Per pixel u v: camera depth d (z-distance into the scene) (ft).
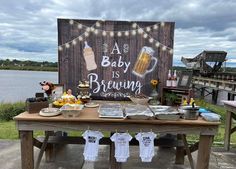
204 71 84.38
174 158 11.03
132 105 9.13
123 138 7.63
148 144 7.63
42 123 7.64
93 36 10.37
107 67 10.53
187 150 8.70
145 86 10.57
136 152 11.65
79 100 9.27
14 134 14.87
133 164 10.32
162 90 9.84
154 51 10.43
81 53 10.44
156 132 7.75
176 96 9.54
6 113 22.50
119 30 10.34
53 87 9.44
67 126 7.66
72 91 10.55
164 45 10.39
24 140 7.80
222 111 27.22
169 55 10.43
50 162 10.32
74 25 10.30
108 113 7.80
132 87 10.60
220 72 86.48
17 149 11.86
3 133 15.11
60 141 9.15
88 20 10.30
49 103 8.87
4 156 10.98
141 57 10.46
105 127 7.69
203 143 7.88
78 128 7.69
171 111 7.96
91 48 10.42
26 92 47.29
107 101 10.46
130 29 10.34
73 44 10.39
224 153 12.33
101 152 11.62
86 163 10.35
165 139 9.55
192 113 7.84
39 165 9.55
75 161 10.52
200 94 59.52
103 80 10.59
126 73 10.55
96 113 8.22
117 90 10.63
